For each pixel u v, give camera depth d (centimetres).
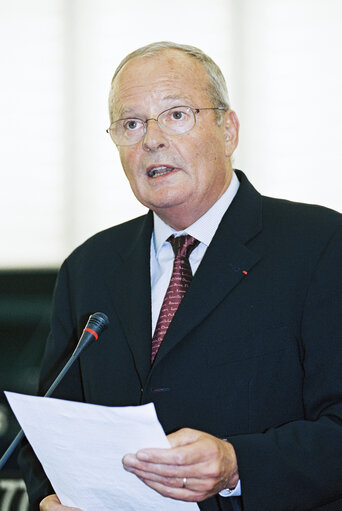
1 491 541
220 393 312
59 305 384
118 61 953
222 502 301
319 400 305
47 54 960
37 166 948
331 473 288
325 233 334
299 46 923
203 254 353
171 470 258
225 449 278
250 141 921
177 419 313
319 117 914
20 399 268
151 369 323
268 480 283
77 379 367
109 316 354
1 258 937
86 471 274
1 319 758
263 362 313
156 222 370
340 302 314
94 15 959
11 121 953
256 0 930
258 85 925
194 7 944
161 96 345
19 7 963
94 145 948
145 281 352
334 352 308
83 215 942
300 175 911
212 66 366
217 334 320
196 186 345
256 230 344
